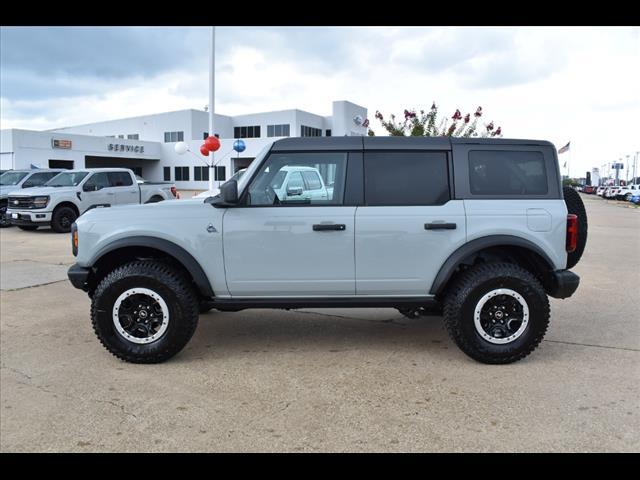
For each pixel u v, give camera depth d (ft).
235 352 15.47
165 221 14.42
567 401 11.92
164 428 10.79
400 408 11.62
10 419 11.21
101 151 158.71
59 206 47.50
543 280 15.07
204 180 171.42
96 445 10.14
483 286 13.94
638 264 31.35
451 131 37.35
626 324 18.31
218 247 14.33
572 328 17.80
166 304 14.19
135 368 14.16
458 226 14.21
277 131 183.32
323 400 12.06
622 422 10.90
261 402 11.99
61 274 27.68
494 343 14.15
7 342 16.39
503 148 14.64
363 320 19.01
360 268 14.35
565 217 14.34
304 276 14.40
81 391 12.66
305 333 17.38
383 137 14.71
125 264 14.74
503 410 11.48
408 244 14.25
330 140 14.64
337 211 14.29
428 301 14.57
